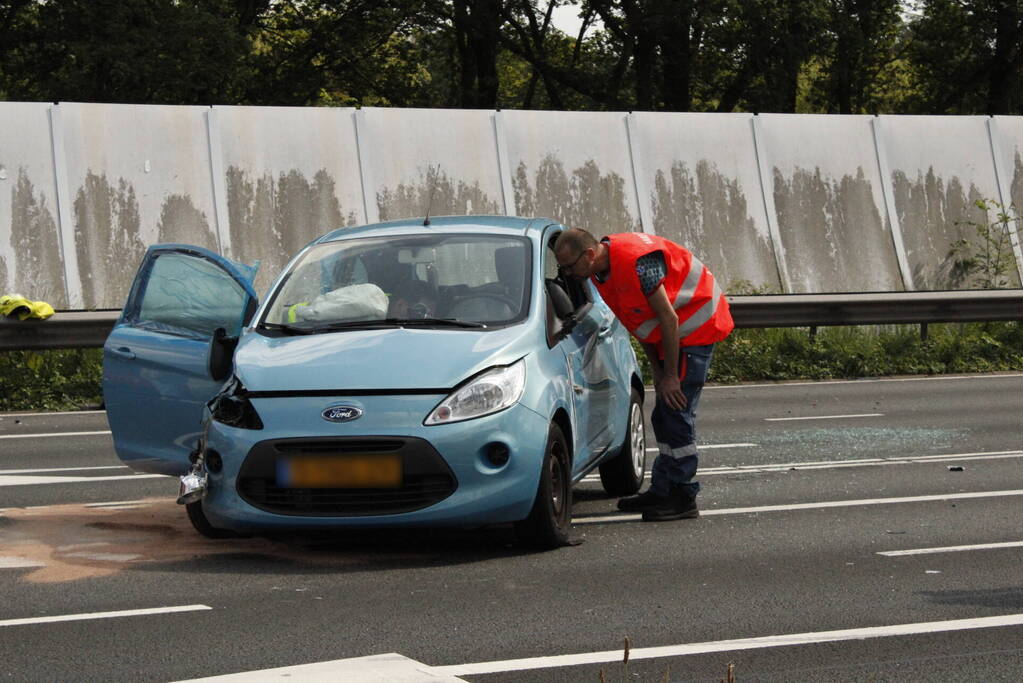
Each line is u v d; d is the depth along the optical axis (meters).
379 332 8.46
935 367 20.50
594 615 6.68
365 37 43.97
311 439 7.76
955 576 7.54
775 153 25.53
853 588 7.25
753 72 44.66
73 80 36.34
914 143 26.41
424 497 7.75
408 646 6.11
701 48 44.59
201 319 9.08
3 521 9.34
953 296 21.38
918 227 25.95
